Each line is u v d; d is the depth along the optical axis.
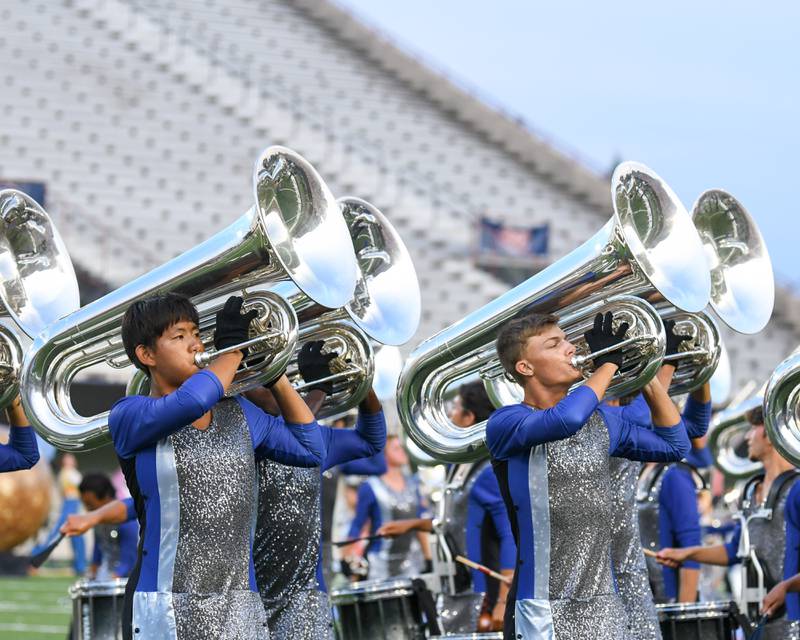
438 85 73.25
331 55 73.88
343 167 67.31
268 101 68.25
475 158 71.12
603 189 70.56
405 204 66.31
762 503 14.24
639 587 12.70
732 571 23.55
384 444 12.58
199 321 10.62
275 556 11.85
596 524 10.41
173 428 9.32
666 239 11.17
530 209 69.38
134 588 9.52
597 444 10.52
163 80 67.00
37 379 11.16
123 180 62.75
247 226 10.07
